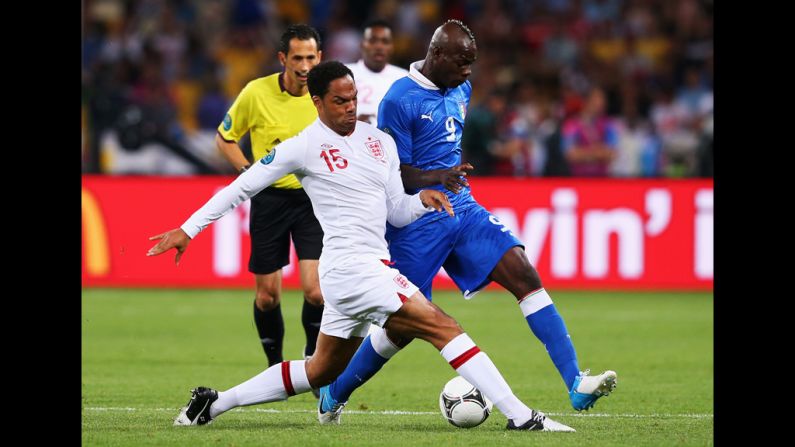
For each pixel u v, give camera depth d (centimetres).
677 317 4553
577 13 7850
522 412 2145
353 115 2100
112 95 6625
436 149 2442
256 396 2206
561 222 5272
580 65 7525
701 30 7688
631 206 5269
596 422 2356
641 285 5262
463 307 4978
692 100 7219
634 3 7850
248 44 7700
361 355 2291
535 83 7375
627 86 7256
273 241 2902
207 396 2220
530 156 6450
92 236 5381
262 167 2103
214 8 7838
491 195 5297
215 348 3728
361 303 2092
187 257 5375
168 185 5347
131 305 4825
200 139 6681
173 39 7606
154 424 2277
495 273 2391
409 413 2522
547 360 3519
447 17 7956
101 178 5372
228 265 5366
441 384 3023
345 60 7788
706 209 5262
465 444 1991
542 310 2352
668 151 6606
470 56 2377
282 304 4888
